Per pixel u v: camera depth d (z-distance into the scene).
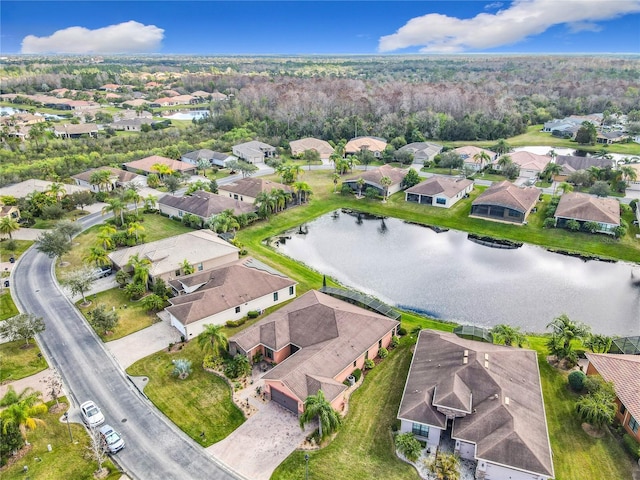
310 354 47.16
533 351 48.72
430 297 65.94
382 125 174.50
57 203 95.88
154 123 186.25
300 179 123.50
